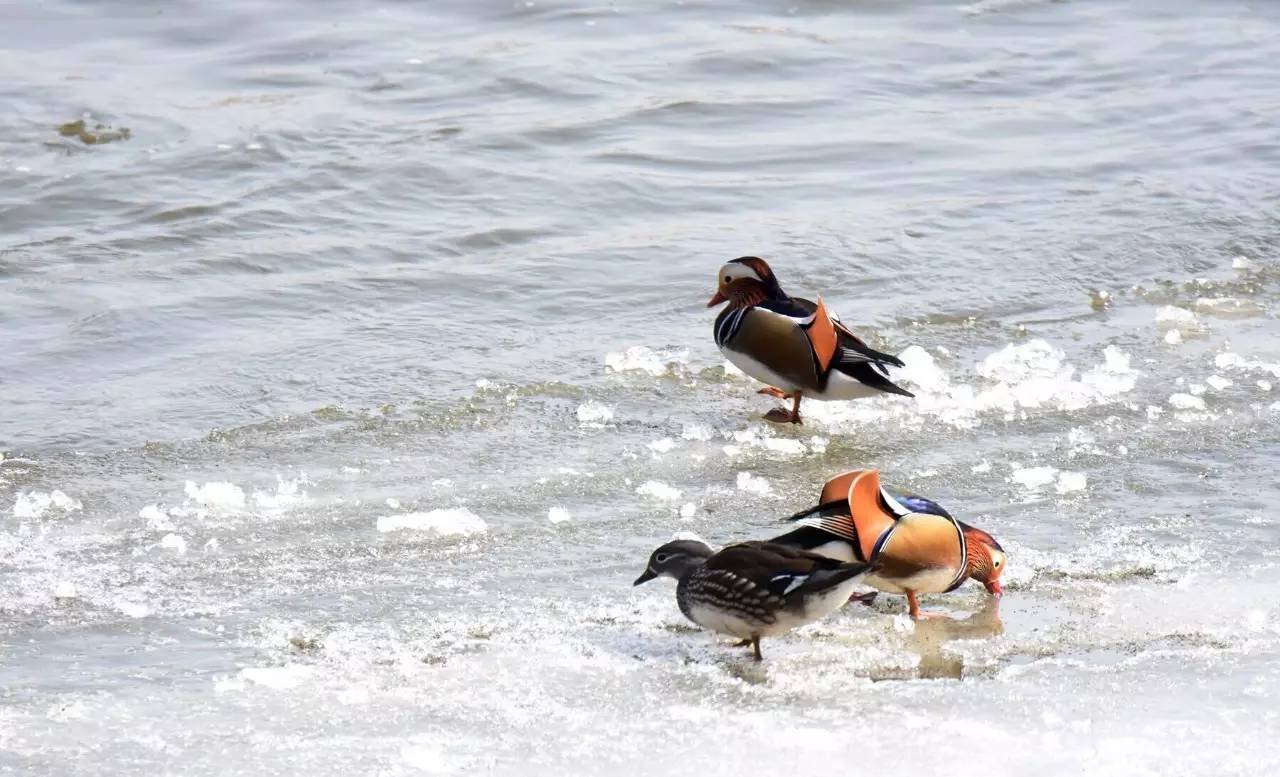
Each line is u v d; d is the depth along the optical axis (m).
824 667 9.36
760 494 12.35
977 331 16.25
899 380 14.79
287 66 25.36
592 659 9.42
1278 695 8.89
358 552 11.05
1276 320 16.62
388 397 14.22
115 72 24.70
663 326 16.39
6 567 10.60
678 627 9.96
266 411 13.84
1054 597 10.34
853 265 18.05
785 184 21.00
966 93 25.28
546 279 17.59
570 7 28.94
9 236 18.50
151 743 8.23
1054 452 13.11
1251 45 27.97
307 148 21.62
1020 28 28.83
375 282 17.36
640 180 20.91
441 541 11.27
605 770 7.99
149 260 17.84
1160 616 10.02
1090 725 8.52
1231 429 13.59
